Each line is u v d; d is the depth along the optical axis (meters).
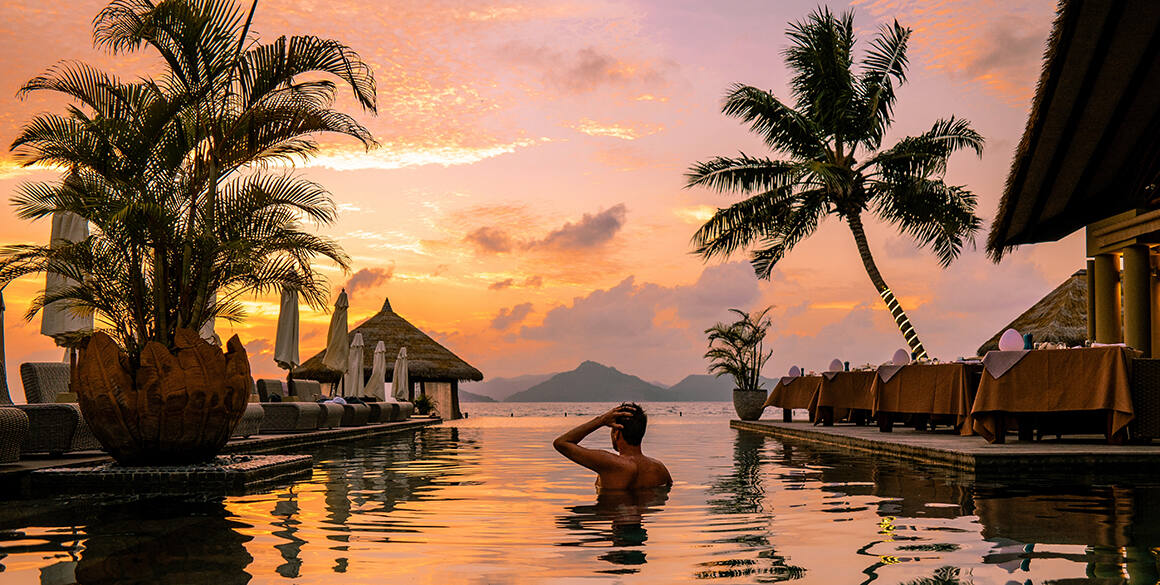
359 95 7.18
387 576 2.48
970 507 4.05
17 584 2.39
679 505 4.13
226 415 6.23
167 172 6.83
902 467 6.57
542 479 5.57
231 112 7.03
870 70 18.69
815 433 10.91
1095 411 7.66
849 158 18.83
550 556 2.79
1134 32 9.08
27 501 4.59
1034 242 13.12
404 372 23.31
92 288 6.66
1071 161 10.84
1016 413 7.89
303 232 6.95
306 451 9.07
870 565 2.63
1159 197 10.72
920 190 17.84
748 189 19.38
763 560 2.72
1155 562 2.65
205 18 6.66
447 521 3.62
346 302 18.17
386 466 6.86
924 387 9.70
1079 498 4.45
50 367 7.91
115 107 6.90
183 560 2.74
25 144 6.53
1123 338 12.05
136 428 5.93
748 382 18.83
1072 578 2.42
